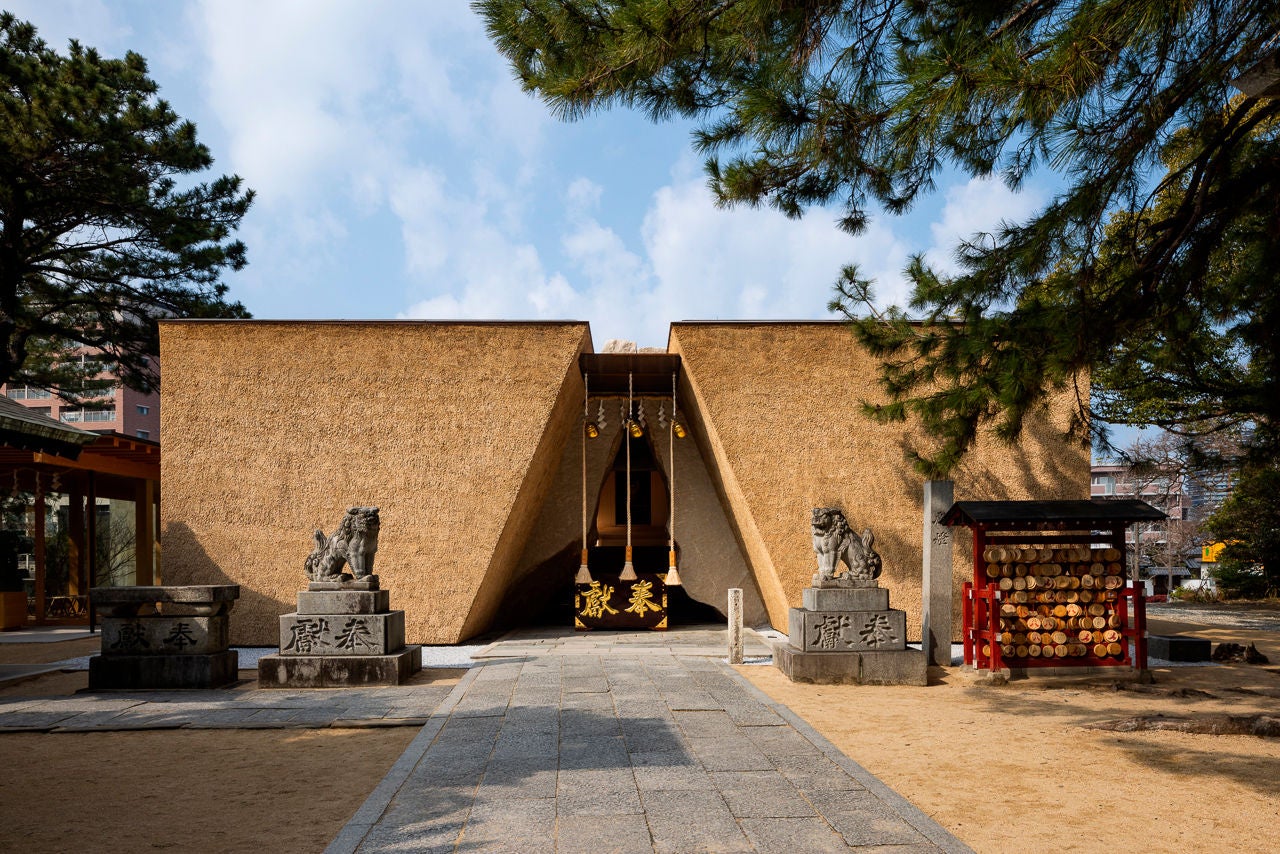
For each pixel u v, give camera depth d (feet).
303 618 27.27
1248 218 20.86
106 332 55.93
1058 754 17.78
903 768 16.66
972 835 12.80
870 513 37.09
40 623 50.34
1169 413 44.50
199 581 36.06
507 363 37.19
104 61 50.24
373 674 26.63
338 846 12.01
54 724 21.18
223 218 57.21
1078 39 14.21
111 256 55.11
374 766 17.33
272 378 36.91
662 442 46.73
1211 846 12.35
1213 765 16.88
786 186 20.84
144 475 55.88
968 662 29.04
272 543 36.29
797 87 17.65
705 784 15.02
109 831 13.46
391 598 36.58
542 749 17.61
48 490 53.72
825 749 17.51
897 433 37.35
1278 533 63.93
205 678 26.37
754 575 44.42
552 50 16.83
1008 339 19.53
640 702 22.58
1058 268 20.68
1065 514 27.81
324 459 36.73
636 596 43.70
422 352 37.19
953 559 37.19
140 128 50.55
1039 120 15.99
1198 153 20.44
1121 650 27.84
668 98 18.88
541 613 55.26
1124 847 12.31
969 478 36.96
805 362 37.65
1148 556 115.96
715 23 16.05
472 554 36.70
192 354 36.81
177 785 16.06
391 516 36.68
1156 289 20.17
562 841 12.16
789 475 37.19
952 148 19.75
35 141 45.03
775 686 26.43
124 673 26.40
